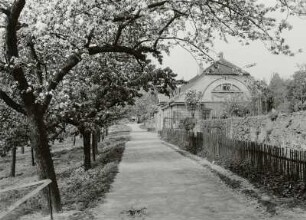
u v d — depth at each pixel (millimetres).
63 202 11383
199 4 9570
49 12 9359
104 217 8945
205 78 50656
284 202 9586
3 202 11180
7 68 9789
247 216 8555
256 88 10641
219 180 14062
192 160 21578
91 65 13438
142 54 11547
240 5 9305
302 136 16094
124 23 10539
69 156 36812
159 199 10859
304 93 20891
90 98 18281
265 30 9156
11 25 9375
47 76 11141
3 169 34094
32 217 9570
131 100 19453
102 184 13688
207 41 11211
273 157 12359
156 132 73125
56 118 16234
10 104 10602
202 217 8633
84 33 9922
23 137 22781
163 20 11414
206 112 49531
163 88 12844
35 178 25094
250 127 22500
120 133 75312
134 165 19891
